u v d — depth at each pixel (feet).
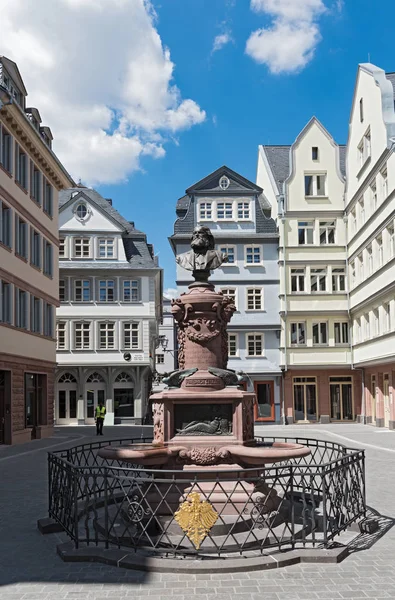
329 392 136.26
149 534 28.94
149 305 146.51
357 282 128.47
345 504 29.81
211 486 31.45
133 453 30.96
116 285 146.51
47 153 103.35
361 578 23.39
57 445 84.43
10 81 94.32
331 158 140.15
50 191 110.83
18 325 90.99
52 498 34.17
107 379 144.46
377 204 111.45
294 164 140.05
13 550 27.68
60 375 144.87
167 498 30.99
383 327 110.93
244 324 136.67
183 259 38.88
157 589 22.31
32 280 97.96
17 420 88.94
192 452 32.76
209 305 36.63
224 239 138.51
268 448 32.96
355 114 128.06
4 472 55.67
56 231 113.50
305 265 137.90
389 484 44.42
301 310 136.15
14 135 90.43
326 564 25.05
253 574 23.86
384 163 107.65
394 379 107.96
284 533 28.50
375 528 30.35
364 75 119.24
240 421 33.60
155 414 34.94
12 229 88.33
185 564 24.27
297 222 138.92
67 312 144.66
